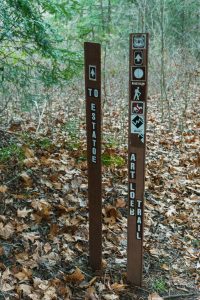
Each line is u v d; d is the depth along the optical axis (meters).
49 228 3.51
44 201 3.71
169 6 10.52
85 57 2.83
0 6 3.54
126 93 7.85
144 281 3.29
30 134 5.18
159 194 4.66
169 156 5.84
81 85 7.20
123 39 8.80
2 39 3.88
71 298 2.92
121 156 5.36
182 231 4.05
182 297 3.17
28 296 2.75
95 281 3.14
